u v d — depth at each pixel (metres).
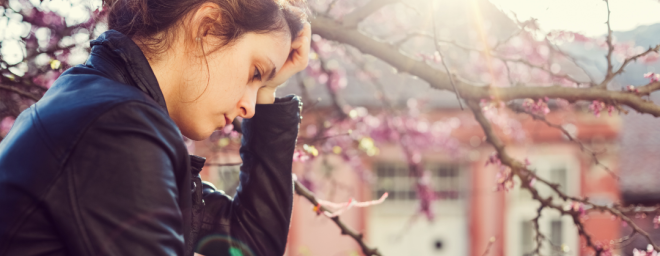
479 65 4.01
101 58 0.64
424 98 4.98
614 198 8.46
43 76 1.82
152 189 0.51
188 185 0.60
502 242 8.53
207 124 0.68
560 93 1.52
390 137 4.24
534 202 8.60
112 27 0.72
